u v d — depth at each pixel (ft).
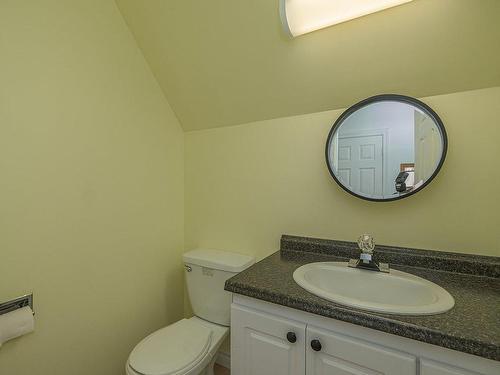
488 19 2.61
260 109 4.47
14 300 2.94
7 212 2.88
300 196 4.25
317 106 4.01
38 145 3.14
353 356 2.21
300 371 2.48
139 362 3.23
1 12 2.82
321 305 2.28
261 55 3.81
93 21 3.76
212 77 4.40
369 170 3.56
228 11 3.52
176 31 4.03
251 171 4.73
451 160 3.19
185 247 5.55
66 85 3.42
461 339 1.77
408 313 2.08
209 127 5.21
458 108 3.14
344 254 3.77
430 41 2.92
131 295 4.42
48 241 3.26
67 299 3.47
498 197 3.00
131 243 4.41
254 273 3.11
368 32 3.10
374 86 3.49
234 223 4.94
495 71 2.88
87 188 3.70
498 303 2.31
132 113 4.39
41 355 3.21
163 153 5.06
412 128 3.30
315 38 3.38
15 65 2.92
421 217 3.38
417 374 1.99
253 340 2.76
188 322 4.36
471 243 3.13
